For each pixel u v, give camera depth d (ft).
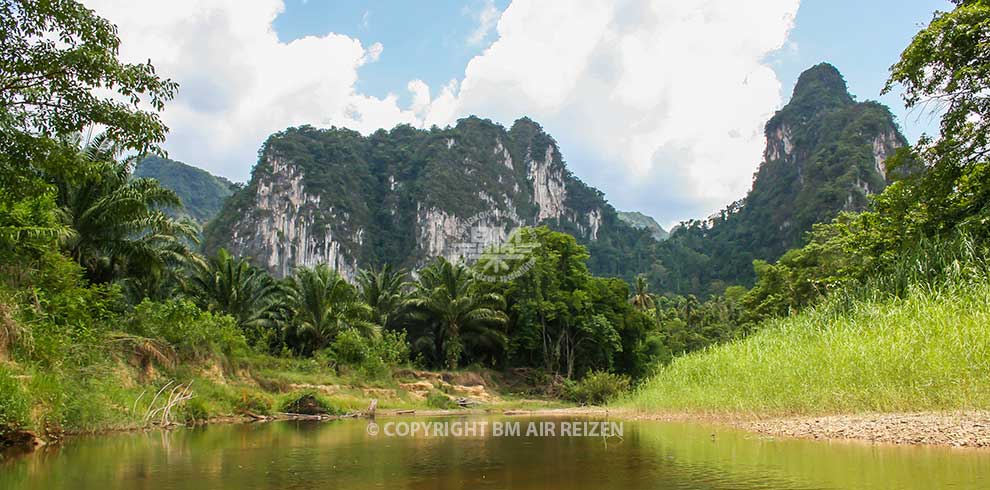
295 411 68.69
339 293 125.59
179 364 63.52
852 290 54.95
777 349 48.19
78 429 36.01
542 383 148.97
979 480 15.03
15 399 29.01
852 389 34.65
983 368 29.50
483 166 488.85
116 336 55.21
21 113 28.02
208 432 39.60
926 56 52.37
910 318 39.14
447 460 21.86
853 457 19.85
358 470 19.30
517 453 24.14
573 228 574.15
